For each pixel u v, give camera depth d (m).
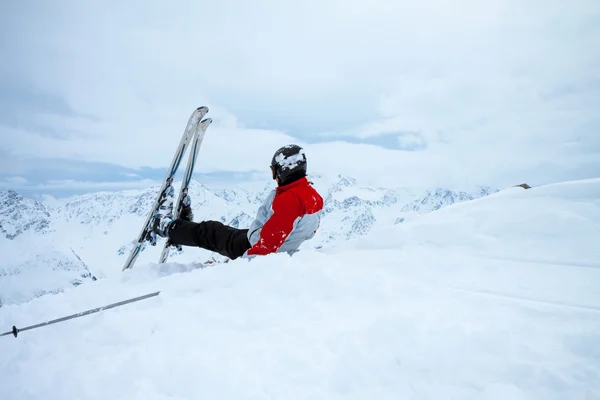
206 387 2.34
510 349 2.31
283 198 4.28
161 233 5.39
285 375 2.38
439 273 3.56
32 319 4.01
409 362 2.31
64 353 3.08
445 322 2.71
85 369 2.74
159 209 5.55
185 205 5.80
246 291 3.41
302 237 4.55
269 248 4.26
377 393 2.16
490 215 4.32
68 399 2.47
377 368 2.31
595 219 3.87
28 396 2.59
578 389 1.97
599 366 2.13
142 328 3.13
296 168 4.40
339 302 3.15
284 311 3.09
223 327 3.00
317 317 2.99
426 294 3.15
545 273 3.26
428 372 2.24
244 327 2.96
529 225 4.01
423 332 2.54
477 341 2.38
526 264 3.46
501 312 2.78
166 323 3.12
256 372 2.42
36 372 2.88
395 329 2.55
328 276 3.35
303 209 4.30
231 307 3.23
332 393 2.21
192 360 2.55
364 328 2.70
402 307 2.99
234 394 2.26
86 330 3.39
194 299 3.44
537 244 3.73
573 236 3.72
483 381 2.12
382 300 3.11
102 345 3.09
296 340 2.71
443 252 3.96
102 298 4.12
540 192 4.48
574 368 2.12
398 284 3.30
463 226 4.21
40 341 3.38
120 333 3.10
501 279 3.28
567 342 2.33
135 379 2.52
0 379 2.90
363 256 4.18
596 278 3.06
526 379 2.08
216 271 3.81
